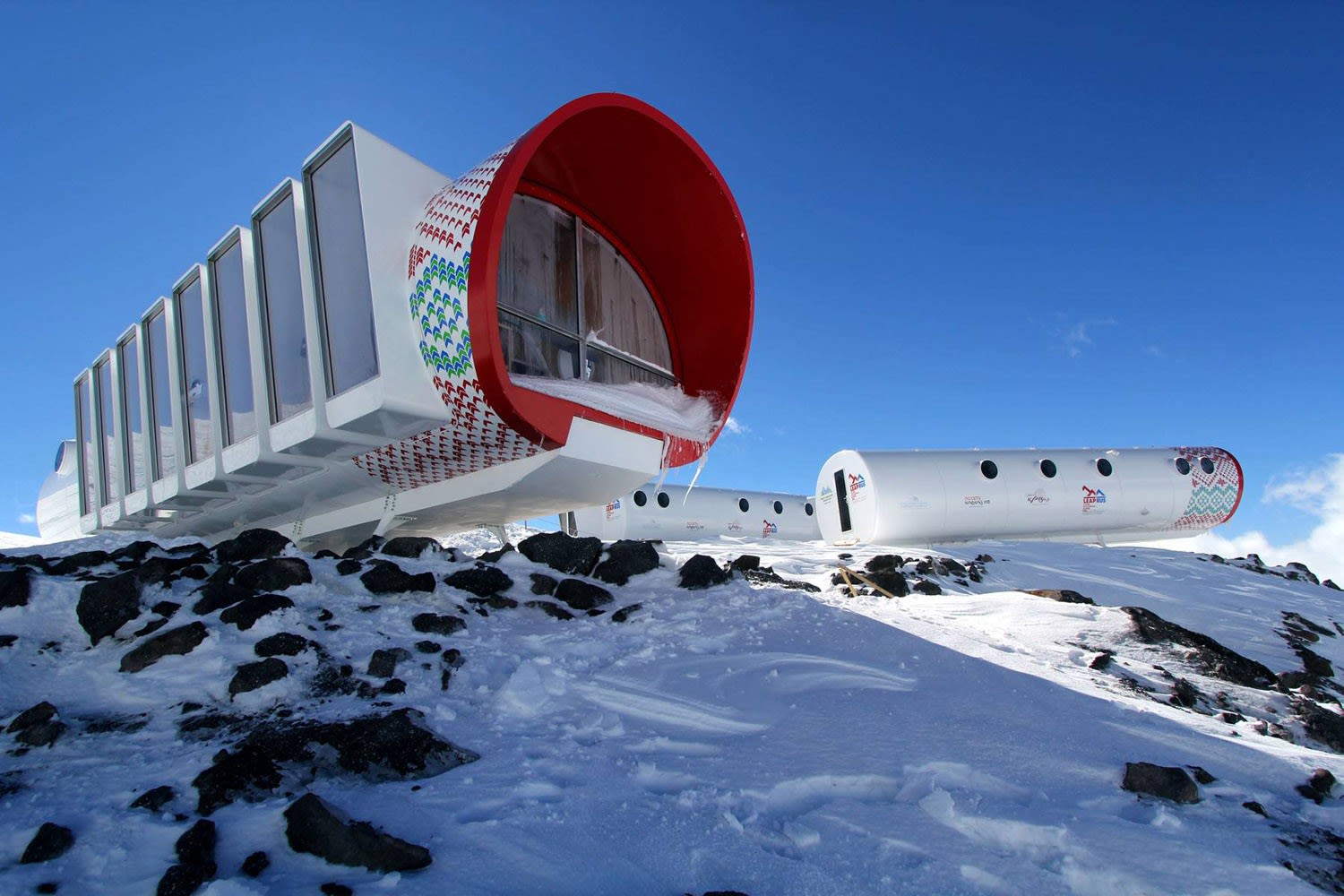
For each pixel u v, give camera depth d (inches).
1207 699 259.8
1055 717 193.0
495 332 280.7
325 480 367.6
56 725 169.2
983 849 132.6
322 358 308.3
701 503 923.4
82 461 510.9
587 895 116.1
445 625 232.4
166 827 129.5
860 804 146.4
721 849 129.0
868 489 719.7
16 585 232.4
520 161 287.7
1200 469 783.1
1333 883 128.3
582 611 275.9
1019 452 769.6
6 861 122.6
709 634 247.6
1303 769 175.3
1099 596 514.3
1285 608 532.4
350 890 113.9
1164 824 141.9
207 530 472.4
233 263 358.3
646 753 165.5
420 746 158.7
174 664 198.1
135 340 440.1
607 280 390.9
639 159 350.0
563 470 330.3
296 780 148.3
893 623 285.7
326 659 202.2
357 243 297.3
